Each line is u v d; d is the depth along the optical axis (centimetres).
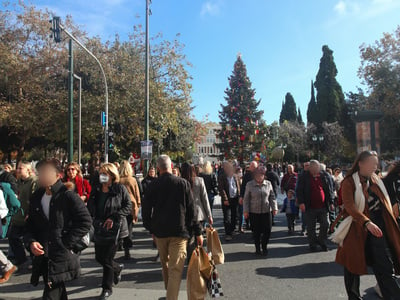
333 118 4825
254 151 2752
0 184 585
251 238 878
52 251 344
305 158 5122
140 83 2152
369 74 2758
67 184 386
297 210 933
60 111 2086
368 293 469
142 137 2223
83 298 468
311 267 604
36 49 2258
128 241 677
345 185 381
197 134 2952
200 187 617
